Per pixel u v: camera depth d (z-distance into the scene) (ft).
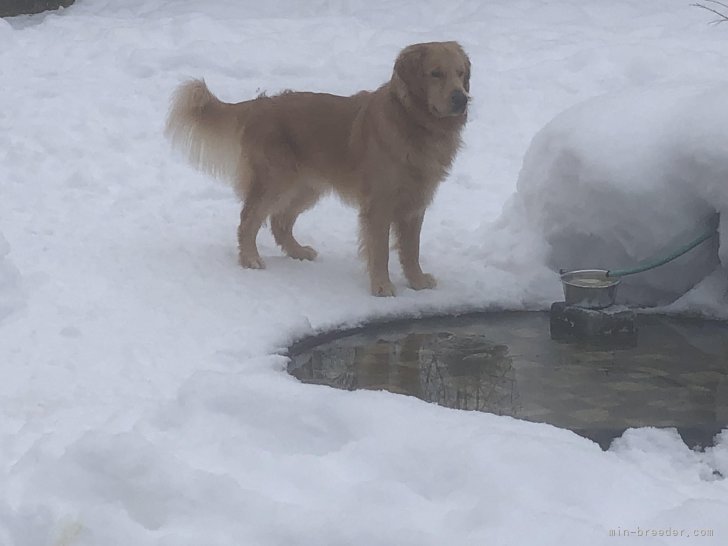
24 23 40.83
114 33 34.53
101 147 25.81
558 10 39.19
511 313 18.16
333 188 19.31
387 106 18.10
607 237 18.20
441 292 18.42
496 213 22.45
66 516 9.93
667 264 17.95
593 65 30.53
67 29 36.19
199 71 31.42
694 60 30.09
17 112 27.27
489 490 9.89
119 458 10.46
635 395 14.33
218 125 19.79
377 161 18.16
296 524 9.36
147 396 13.30
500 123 27.81
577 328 16.69
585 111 19.12
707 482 10.94
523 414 13.65
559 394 14.38
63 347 14.89
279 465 10.71
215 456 10.99
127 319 16.11
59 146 25.43
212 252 19.84
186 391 12.34
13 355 14.57
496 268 19.54
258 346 15.53
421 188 18.44
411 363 15.61
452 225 21.79
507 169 25.27
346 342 16.51
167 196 23.45
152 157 25.61
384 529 9.14
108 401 13.03
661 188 17.40
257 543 9.31
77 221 21.31
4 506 10.22
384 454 10.77
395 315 17.65
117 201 22.85
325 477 10.46
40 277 17.46
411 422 11.29
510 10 39.19
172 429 11.77
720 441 12.66
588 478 10.05
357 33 35.76
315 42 34.42
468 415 11.95
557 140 19.13
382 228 18.31
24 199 22.47
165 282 17.89
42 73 31.24
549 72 30.58
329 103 19.15
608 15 38.93
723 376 15.07
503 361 15.74
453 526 9.32
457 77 17.83
